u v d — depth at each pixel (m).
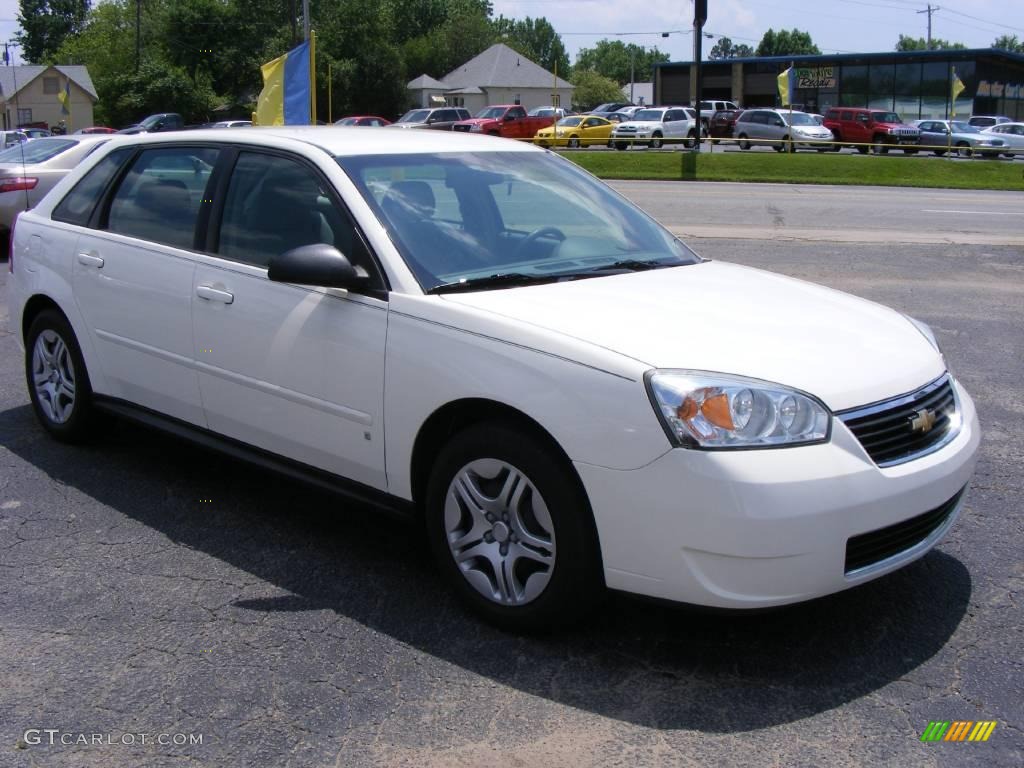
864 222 16.72
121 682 3.22
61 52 86.81
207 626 3.58
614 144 41.34
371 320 3.72
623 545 3.13
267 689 3.18
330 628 3.56
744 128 39.19
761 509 2.94
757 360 3.21
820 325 3.61
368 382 3.73
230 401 4.32
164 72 68.31
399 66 71.62
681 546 3.03
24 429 5.81
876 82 52.94
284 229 4.16
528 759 2.82
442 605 3.74
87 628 3.56
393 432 3.68
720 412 3.01
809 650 3.42
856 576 3.13
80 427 5.35
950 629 3.57
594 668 3.30
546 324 3.36
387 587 3.89
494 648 3.42
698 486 2.97
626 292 3.76
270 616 3.65
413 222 3.94
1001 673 3.28
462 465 3.51
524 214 4.36
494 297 3.62
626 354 3.16
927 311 9.32
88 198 5.22
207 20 72.44
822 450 3.04
